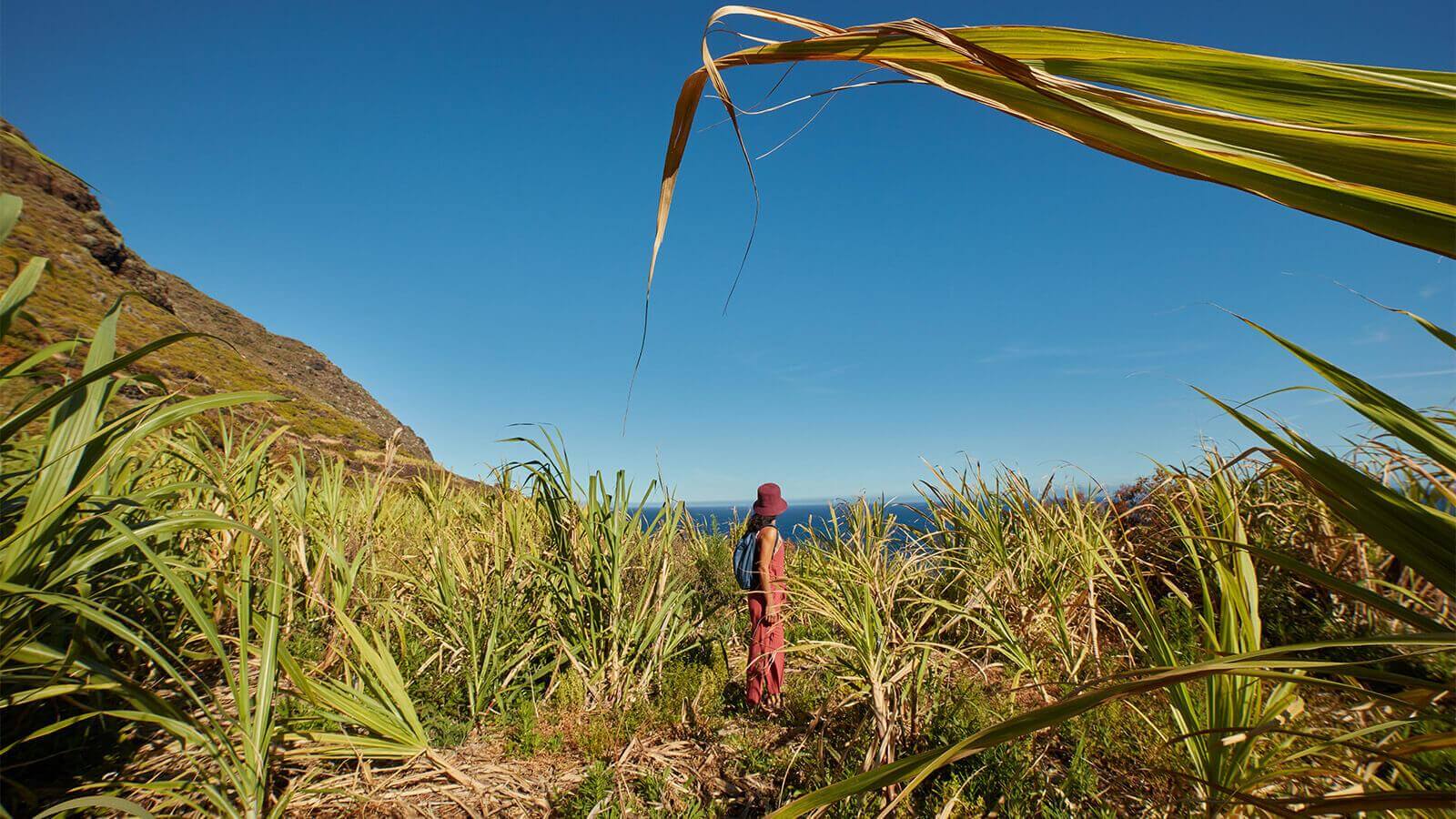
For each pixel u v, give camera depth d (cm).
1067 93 48
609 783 342
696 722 420
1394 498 54
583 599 482
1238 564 216
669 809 314
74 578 236
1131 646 413
